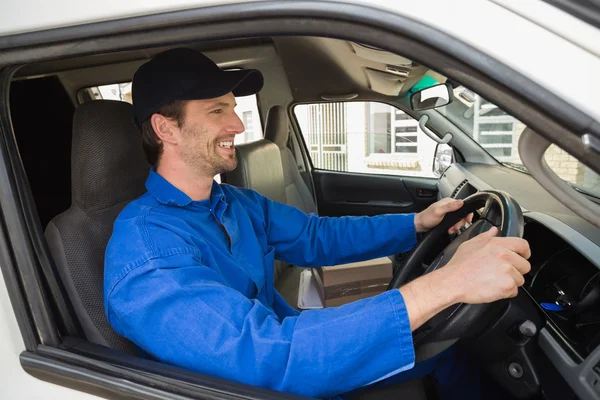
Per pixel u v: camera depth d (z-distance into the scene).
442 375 1.32
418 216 1.49
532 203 1.86
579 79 0.52
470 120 2.80
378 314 0.79
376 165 3.25
